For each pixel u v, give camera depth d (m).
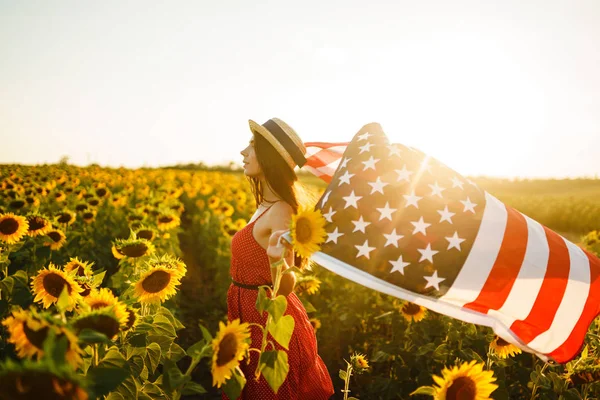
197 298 6.97
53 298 2.22
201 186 18.91
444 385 1.56
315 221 1.77
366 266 2.17
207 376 4.47
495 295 2.20
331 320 5.05
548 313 2.24
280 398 2.32
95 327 1.56
